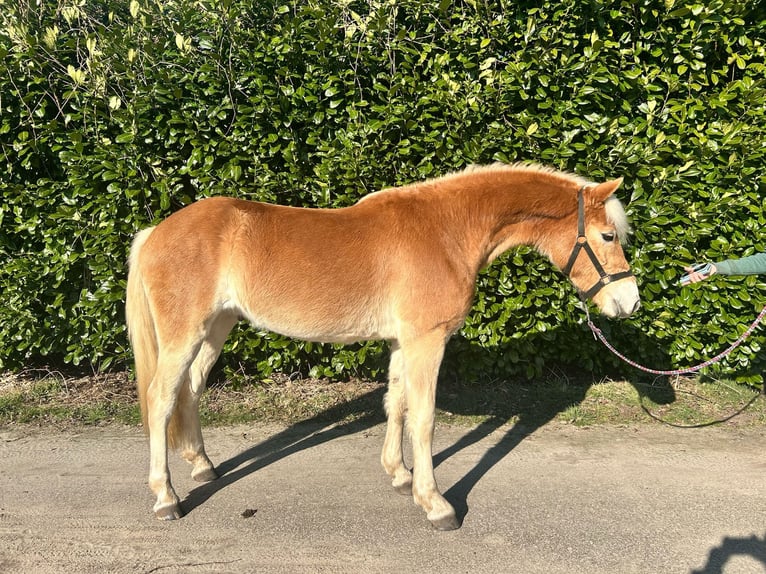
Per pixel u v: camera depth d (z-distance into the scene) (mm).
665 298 4516
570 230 3127
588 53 4094
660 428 4051
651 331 4523
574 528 2777
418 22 4500
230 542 2662
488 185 3088
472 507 2992
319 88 4215
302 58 4348
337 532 2754
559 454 3648
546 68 4176
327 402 4512
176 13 4496
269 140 4180
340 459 3600
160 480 2865
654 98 4324
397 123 4215
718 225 4359
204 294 2871
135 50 4207
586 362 4781
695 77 4348
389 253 2906
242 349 4570
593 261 3098
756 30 4383
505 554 2572
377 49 4406
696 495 3100
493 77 4145
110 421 4160
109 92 4395
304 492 3164
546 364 5070
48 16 4664
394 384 3230
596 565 2488
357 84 4344
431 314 2881
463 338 4598
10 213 4426
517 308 4391
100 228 4289
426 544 2654
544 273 4422
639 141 4188
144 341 3031
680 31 4348
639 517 2873
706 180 4285
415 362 2889
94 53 4180
